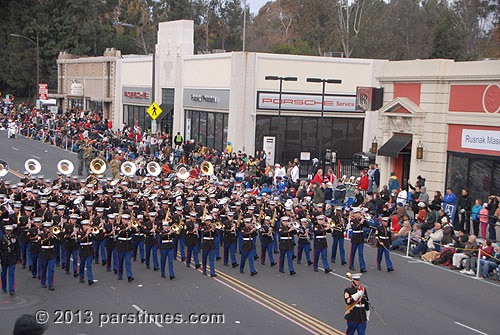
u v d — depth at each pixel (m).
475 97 26.05
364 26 71.00
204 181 25.16
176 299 15.54
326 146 40.00
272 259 19.44
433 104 27.75
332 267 19.45
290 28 98.06
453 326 14.16
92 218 18.72
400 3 69.56
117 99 56.81
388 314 14.88
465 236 20.12
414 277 18.47
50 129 54.53
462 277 18.69
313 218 19.47
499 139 25.05
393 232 22.75
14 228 17.95
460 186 27.09
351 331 12.59
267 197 21.97
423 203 23.12
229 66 38.91
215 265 19.42
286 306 15.09
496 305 15.91
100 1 99.69
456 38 65.56
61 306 14.82
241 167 33.50
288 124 39.00
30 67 81.50
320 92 39.38
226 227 19.12
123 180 23.94
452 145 27.31
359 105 30.91
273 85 38.41
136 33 99.81
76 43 86.94
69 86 70.38
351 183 32.59
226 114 39.97
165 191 21.84
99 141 43.34
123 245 17.05
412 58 67.19
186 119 45.25
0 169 23.97
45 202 17.97
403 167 30.59
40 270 16.52
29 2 86.88
